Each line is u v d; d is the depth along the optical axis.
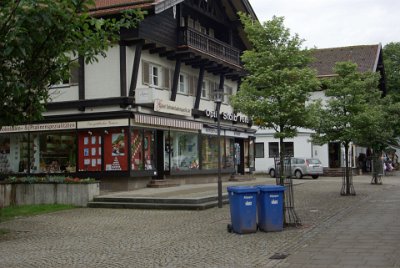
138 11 11.71
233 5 30.30
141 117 22.78
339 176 42.16
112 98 22.55
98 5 23.02
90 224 14.47
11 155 24.97
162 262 9.27
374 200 19.72
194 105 28.41
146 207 17.81
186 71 27.72
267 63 14.37
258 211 12.46
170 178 26.25
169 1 22.84
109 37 12.98
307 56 14.66
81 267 9.05
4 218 16.00
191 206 17.31
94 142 23.09
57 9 9.49
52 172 23.89
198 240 11.42
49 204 18.95
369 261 8.72
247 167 35.25
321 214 15.36
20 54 9.53
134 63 22.84
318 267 8.41
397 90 58.03
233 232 12.32
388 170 49.53
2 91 9.98
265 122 14.38
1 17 9.23
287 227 12.79
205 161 29.33
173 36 25.19
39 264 9.36
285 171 13.77
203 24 30.03
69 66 11.17
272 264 8.75
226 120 32.06
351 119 21.58
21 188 19.38
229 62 29.67
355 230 12.09
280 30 14.38
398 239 10.76
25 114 11.69
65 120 23.33
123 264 9.20
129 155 22.41
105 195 19.39
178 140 26.98
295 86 13.84
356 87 21.59
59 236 12.55
